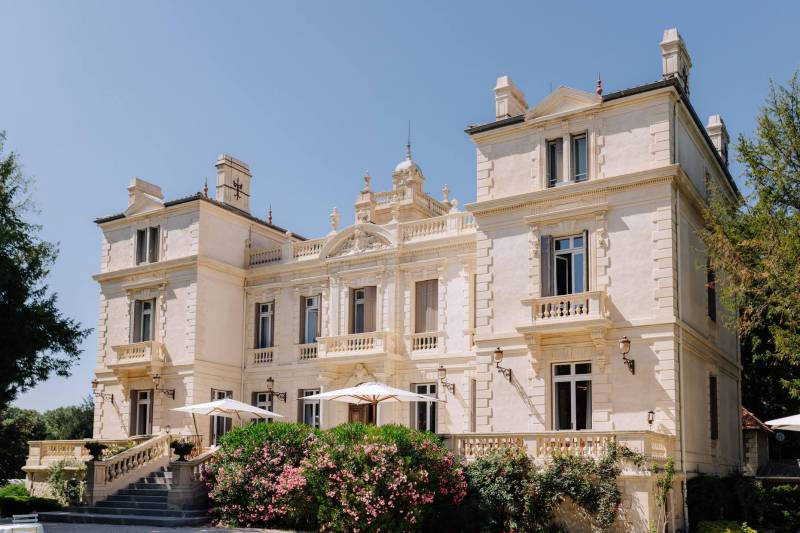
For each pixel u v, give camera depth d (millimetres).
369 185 40844
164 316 37688
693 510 25078
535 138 28359
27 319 27125
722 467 29922
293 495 24781
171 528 25516
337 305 35469
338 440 24109
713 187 29188
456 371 31859
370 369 33625
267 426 26906
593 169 27094
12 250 27500
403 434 24094
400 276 34031
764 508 28250
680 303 25891
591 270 26625
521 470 23531
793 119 27828
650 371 25156
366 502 22656
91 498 29297
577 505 23094
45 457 37219
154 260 38875
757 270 27609
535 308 27031
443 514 24188
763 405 40219
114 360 39094
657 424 24812
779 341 27906
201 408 30344
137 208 39812
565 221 27312
